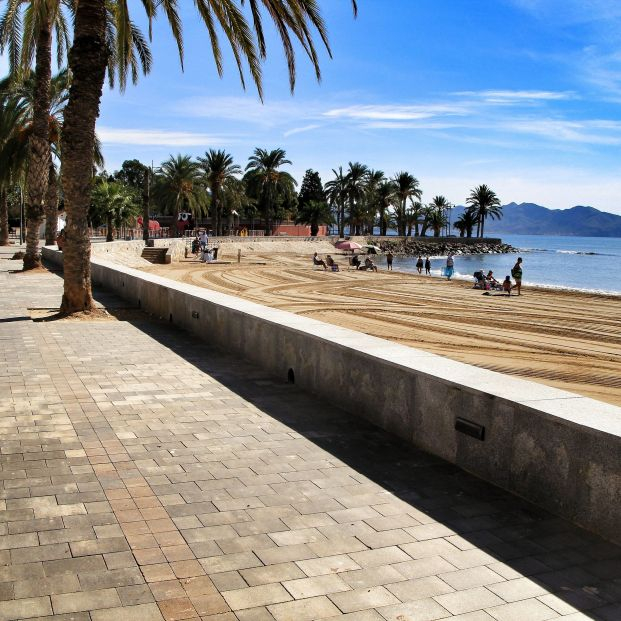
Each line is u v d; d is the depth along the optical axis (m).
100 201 56.72
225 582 3.68
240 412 7.12
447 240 123.88
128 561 3.87
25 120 33.28
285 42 12.23
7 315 14.23
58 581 3.63
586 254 140.00
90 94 13.48
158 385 8.23
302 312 25.91
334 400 7.50
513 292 35.31
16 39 24.05
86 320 13.74
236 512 4.61
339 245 72.88
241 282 38.38
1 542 4.07
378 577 3.79
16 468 5.34
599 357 17.53
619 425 4.40
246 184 86.56
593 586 3.76
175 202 71.69
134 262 44.22
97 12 13.36
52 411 7.00
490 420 5.26
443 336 20.67
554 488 4.69
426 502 4.89
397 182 118.12
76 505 4.64
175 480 5.16
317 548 4.12
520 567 3.96
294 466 5.55
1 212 54.31
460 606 3.51
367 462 5.70
